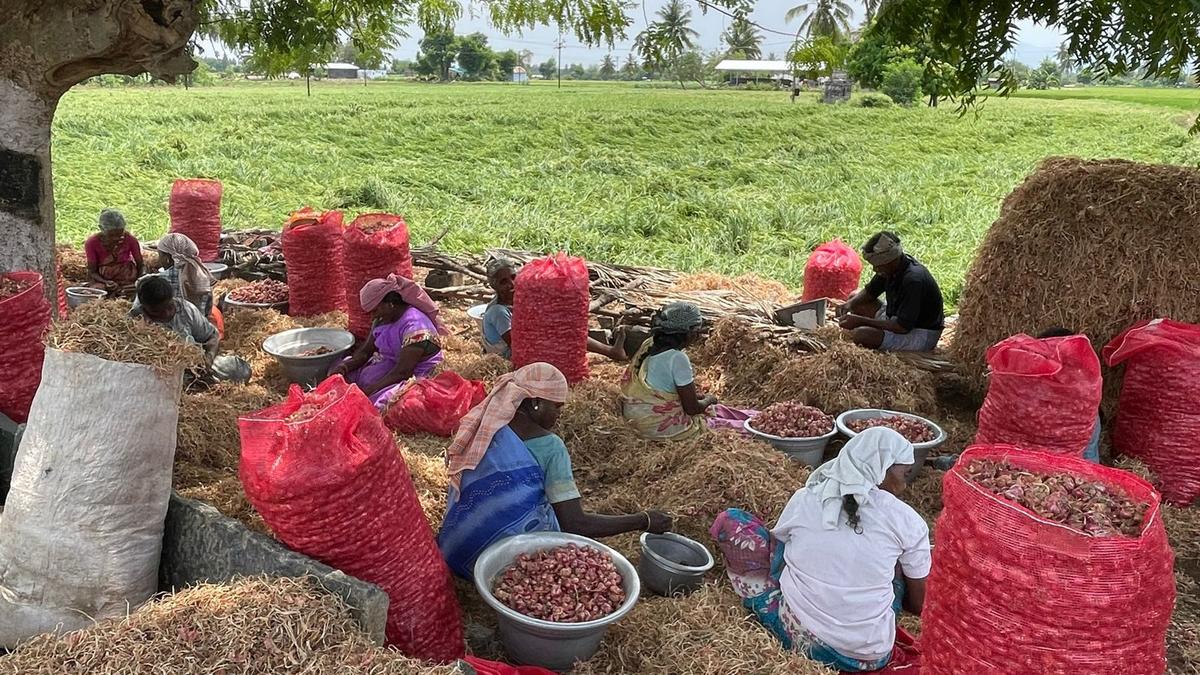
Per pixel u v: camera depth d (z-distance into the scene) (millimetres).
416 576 2957
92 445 2826
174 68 4012
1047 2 3633
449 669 2482
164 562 3141
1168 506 4492
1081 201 5156
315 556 2814
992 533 2408
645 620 3219
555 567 3129
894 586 3215
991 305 5520
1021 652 2377
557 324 5773
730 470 4203
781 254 13492
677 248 13477
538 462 3457
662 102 53375
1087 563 2271
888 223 16062
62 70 4027
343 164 23031
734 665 2914
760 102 54562
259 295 7949
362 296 5613
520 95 61719
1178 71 3623
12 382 3916
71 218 13609
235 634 2469
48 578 2818
